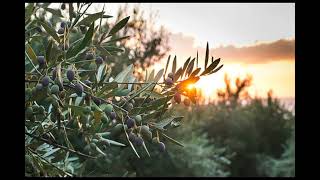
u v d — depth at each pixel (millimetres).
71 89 930
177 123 1063
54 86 859
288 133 13273
